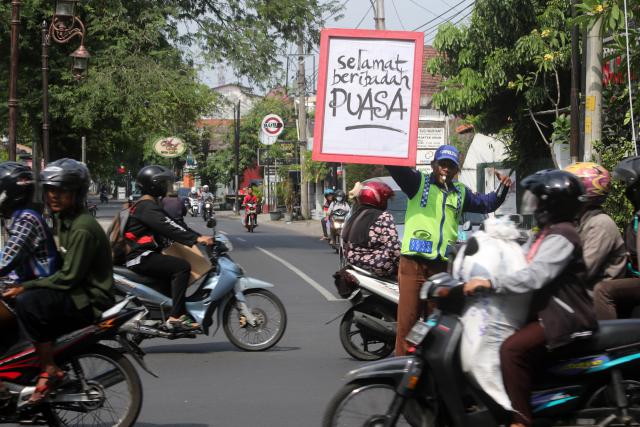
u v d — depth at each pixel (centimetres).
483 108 2327
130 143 3597
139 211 991
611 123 1566
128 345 633
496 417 539
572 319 533
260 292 1062
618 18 1105
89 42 2619
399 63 754
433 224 767
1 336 618
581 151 1505
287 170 5534
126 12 2534
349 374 551
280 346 1080
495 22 2166
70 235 612
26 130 3092
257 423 713
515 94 2244
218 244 1027
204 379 890
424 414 552
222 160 7306
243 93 2691
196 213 6131
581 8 1133
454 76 2312
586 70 1390
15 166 626
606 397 552
